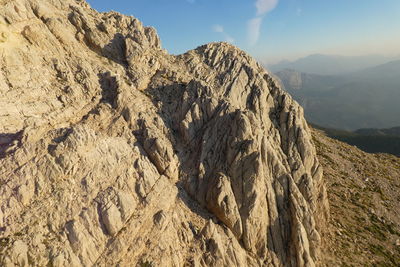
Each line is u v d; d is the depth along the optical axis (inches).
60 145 1093.8
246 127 1529.3
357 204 2107.5
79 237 932.0
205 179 1464.1
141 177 1250.0
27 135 1132.5
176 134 1651.1
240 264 1225.4
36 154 1066.7
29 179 989.2
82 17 1911.9
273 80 2159.2
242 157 1464.1
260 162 1428.4
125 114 1525.6
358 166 2733.8
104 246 990.4
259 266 1310.3
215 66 2262.6
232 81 2057.1
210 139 1584.6
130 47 1982.0
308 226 1443.2
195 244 1198.9
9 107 1233.4
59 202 986.7
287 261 1371.8
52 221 942.4
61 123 1348.4
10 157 1034.1
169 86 1897.1
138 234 1071.0
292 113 1872.5
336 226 1809.8
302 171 1670.8
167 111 1738.4
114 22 2207.2
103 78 1701.5
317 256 1448.1
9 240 849.5
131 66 1942.7
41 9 1667.1
